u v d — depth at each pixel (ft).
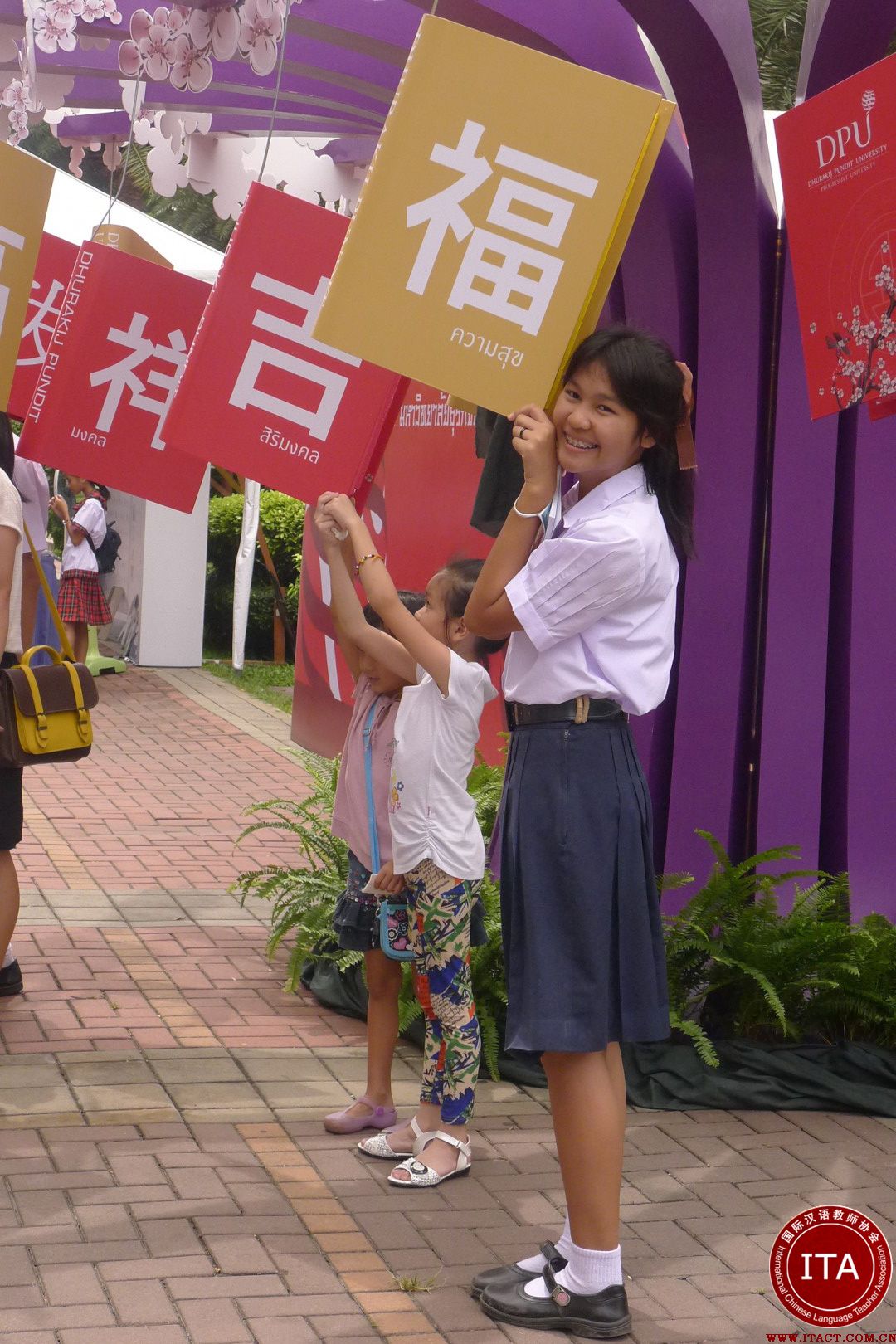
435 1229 10.80
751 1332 9.52
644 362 8.70
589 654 9.00
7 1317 9.12
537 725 9.23
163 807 26.18
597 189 8.73
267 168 25.04
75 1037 14.37
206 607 50.44
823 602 15.55
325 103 20.57
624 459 9.02
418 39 8.75
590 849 9.05
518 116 8.74
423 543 23.58
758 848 15.93
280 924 16.74
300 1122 12.66
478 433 11.30
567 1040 8.98
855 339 10.97
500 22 13.85
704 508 15.98
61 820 24.72
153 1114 12.59
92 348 12.68
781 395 15.60
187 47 14.94
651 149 8.73
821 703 15.60
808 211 11.20
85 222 30.22
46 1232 10.30
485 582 9.08
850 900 15.31
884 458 15.23
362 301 8.91
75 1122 12.30
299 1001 15.96
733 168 14.82
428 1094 11.99
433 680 11.19
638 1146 12.61
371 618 12.80
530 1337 9.34
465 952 11.64
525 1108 13.50
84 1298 9.41
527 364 8.89
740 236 15.23
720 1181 11.91
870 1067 13.87
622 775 9.17
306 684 29.96
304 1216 10.84
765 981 14.15
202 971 16.79
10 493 13.14
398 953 11.81
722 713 15.96
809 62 14.82
